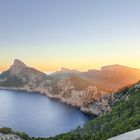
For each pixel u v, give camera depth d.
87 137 185.50
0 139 132.25
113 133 158.75
